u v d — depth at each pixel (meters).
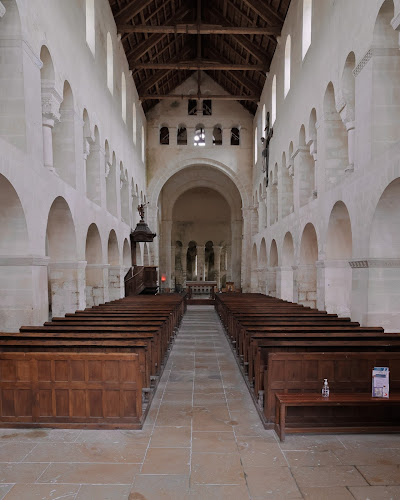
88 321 8.80
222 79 26.77
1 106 7.48
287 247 17.44
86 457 4.59
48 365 5.37
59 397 5.38
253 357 7.04
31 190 7.79
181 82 27.55
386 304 8.12
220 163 27.62
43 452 4.71
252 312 10.64
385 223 8.07
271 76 20.45
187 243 37.75
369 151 8.22
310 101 12.96
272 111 20.16
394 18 6.88
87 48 12.37
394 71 7.99
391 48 7.95
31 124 7.84
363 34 8.45
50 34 8.97
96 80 13.45
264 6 17.53
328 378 5.57
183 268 37.94
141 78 22.88
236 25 20.59
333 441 4.97
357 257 8.88
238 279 33.22
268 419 5.44
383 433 5.20
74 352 5.88
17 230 7.62
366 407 5.46
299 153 14.46
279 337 6.93
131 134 20.89
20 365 5.38
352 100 9.72
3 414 5.41
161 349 8.45
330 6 10.84
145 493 3.91
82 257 11.76
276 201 20.06
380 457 4.58
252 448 4.81
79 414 5.38
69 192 10.42
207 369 8.85
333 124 11.49
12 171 6.93
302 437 5.09
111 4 16.11
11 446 4.86
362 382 5.61
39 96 8.25
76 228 11.08
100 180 13.95
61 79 9.74
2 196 7.18
